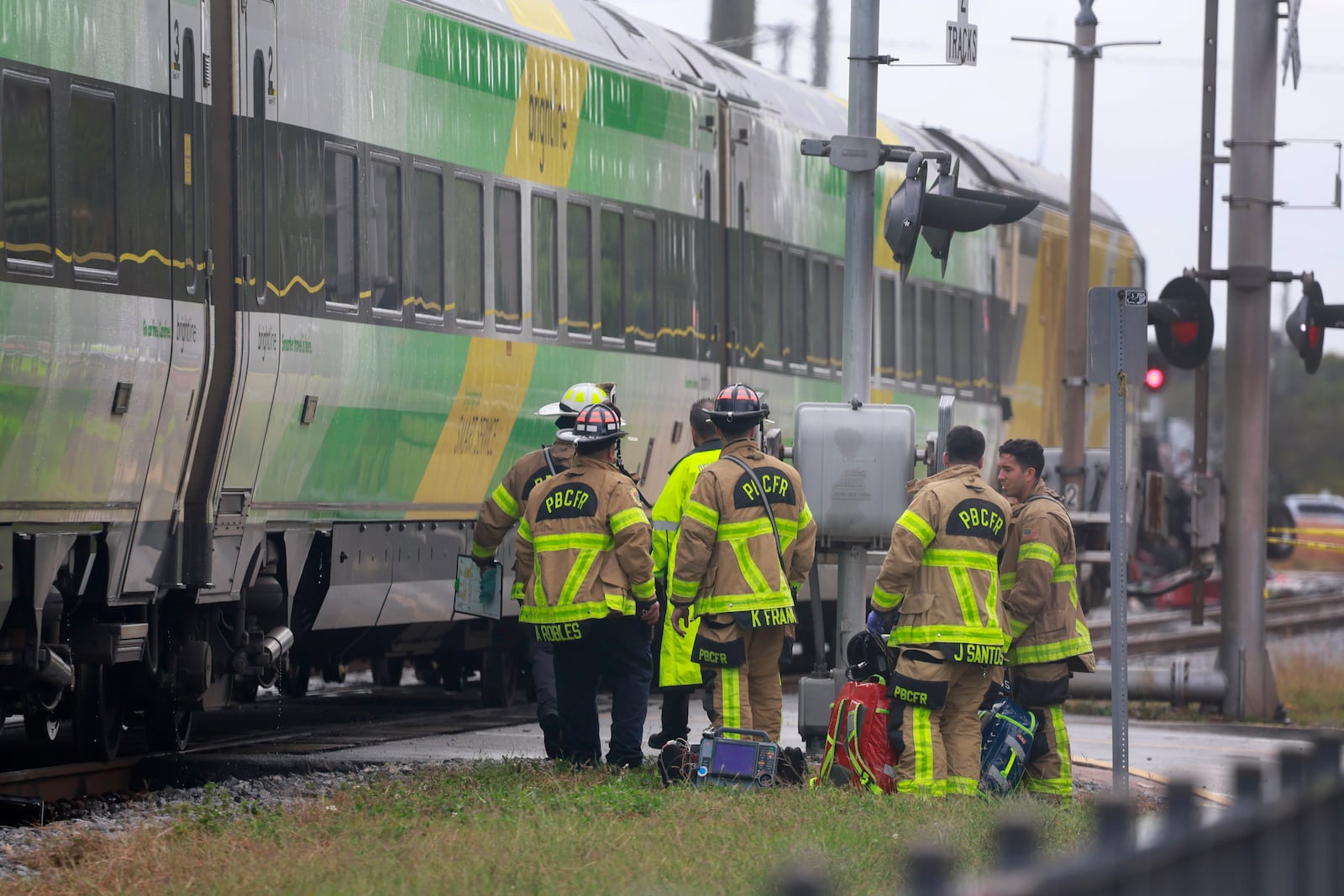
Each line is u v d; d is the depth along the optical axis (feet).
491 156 155.74
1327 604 410.72
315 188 132.36
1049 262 295.69
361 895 75.51
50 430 106.83
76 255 108.58
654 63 185.26
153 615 121.80
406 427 144.87
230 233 123.34
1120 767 112.27
